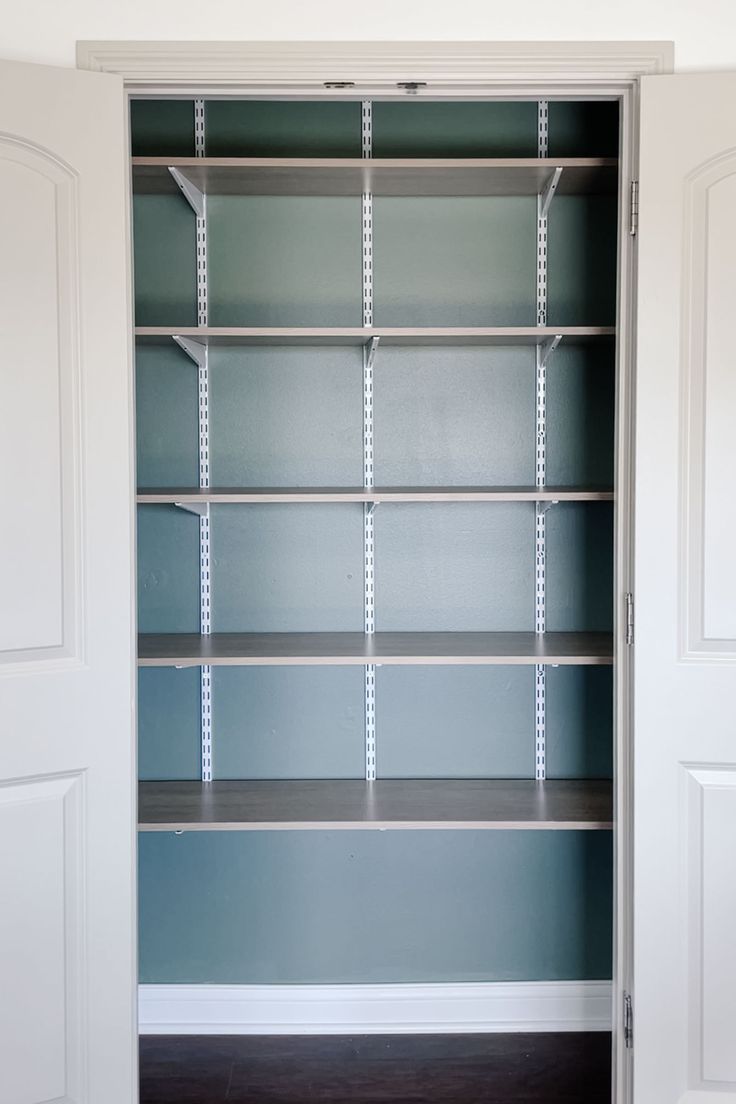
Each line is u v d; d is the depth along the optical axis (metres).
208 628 2.66
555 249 2.60
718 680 2.05
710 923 2.08
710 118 2.00
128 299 2.03
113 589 2.03
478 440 2.64
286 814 2.38
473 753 2.68
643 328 2.03
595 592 2.67
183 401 2.62
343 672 2.66
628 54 2.03
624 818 2.15
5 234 1.91
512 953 2.68
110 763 2.04
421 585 2.66
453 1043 2.61
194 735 2.67
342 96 2.11
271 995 2.67
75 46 2.01
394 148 2.58
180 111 2.58
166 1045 2.60
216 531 2.65
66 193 1.96
